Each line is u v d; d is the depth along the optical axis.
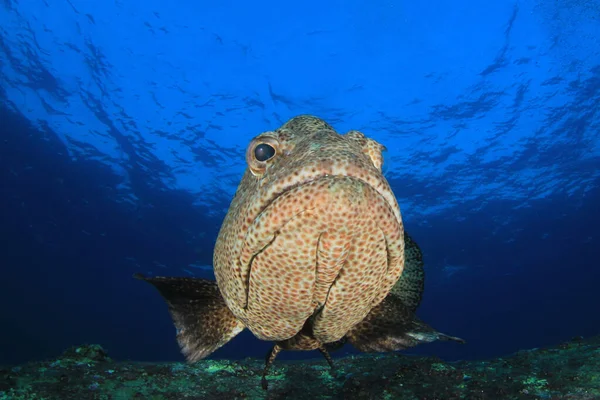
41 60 24.20
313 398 4.82
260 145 2.19
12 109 26.92
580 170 31.34
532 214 35.44
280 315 2.16
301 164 1.82
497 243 38.25
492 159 30.52
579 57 25.14
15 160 30.27
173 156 29.47
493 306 50.97
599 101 26.92
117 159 30.08
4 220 36.41
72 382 4.95
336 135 2.11
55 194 33.12
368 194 1.68
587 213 35.38
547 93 26.89
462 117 28.14
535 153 29.97
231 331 3.05
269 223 1.74
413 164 30.84
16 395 4.42
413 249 3.46
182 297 2.94
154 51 24.55
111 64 24.78
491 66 26.09
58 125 27.92
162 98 26.52
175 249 38.34
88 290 47.81
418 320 2.72
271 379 5.48
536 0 22.84
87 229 36.75
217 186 31.80
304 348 2.71
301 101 27.67
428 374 5.27
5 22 22.31
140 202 33.28
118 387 4.93
